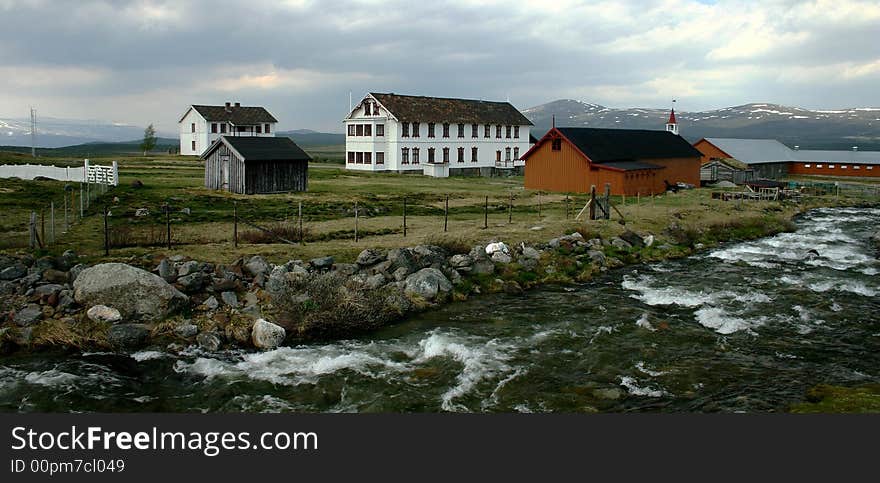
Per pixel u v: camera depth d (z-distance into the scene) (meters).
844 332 20.48
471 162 86.62
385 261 24.94
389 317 21.42
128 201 40.75
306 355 18.08
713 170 78.19
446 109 84.88
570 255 30.00
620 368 17.38
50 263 21.45
